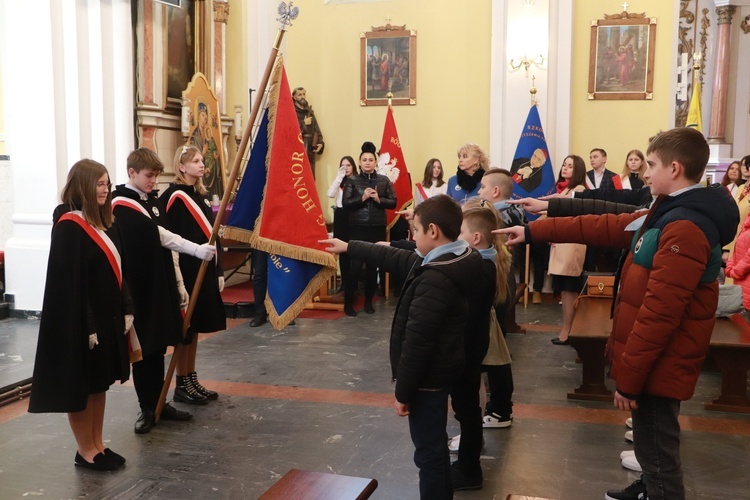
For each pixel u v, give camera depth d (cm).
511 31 950
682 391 244
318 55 1060
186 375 468
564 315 638
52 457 377
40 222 702
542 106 946
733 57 1207
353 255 327
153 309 400
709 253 238
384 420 436
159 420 432
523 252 855
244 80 979
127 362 361
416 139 1035
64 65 703
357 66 1049
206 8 912
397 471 360
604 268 799
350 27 1046
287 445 395
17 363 533
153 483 345
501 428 421
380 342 644
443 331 271
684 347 244
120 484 343
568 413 451
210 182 877
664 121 948
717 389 504
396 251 317
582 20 961
